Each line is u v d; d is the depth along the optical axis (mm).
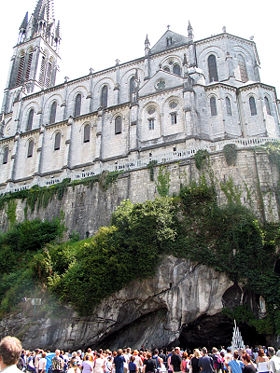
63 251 42031
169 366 18469
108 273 37250
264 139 46281
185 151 49000
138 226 38531
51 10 111938
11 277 43031
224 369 19734
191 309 35406
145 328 37281
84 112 79312
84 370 17562
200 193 41625
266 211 40281
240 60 71750
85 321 36531
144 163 51062
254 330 35469
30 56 101250
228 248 37156
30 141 74812
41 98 85438
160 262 37594
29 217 56094
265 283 34438
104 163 63750
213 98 61156
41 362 20766
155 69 74875
